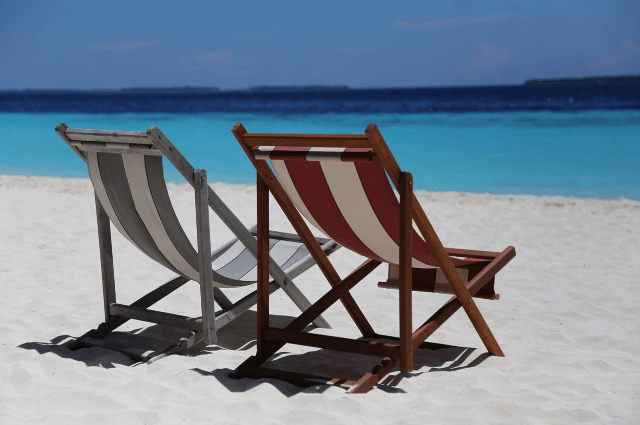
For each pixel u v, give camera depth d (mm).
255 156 2521
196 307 3879
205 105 44469
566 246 5859
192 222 6949
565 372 2686
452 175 13320
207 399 2307
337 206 2543
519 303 4051
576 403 2301
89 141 2709
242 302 3062
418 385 2547
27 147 18547
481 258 3172
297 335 2695
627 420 2145
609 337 3277
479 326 2922
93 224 6648
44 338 3125
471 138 20109
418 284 3066
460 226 6832
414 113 32781
